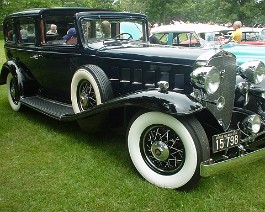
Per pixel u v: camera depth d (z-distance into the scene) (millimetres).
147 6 39781
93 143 4160
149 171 3170
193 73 3113
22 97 5188
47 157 3750
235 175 3348
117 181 3203
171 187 3027
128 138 3271
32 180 3225
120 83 3986
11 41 5539
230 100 3471
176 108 2824
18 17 5020
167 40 9469
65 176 3303
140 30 4914
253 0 31766
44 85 5062
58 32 4824
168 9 38719
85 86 3998
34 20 4680
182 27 9391
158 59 3617
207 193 3008
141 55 3750
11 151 3912
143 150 3219
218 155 3547
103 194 2986
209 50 3395
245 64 3744
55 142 4188
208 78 3049
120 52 3924
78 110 4086
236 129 3180
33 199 2895
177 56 3498
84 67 3859
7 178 3262
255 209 2775
